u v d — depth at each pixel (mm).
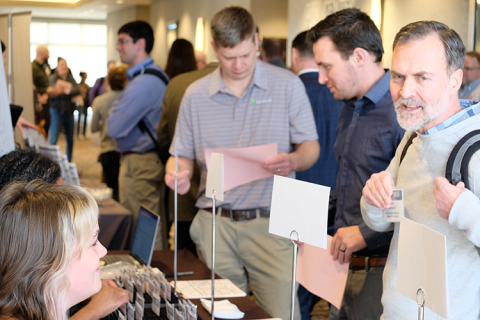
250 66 2246
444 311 838
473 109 1185
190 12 8461
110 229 2990
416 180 1259
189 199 3377
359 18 1795
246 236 2242
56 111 7910
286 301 2184
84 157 9648
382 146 1731
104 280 1815
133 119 3619
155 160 3719
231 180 2082
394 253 1333
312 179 3080
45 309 1024
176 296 1725
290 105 2295
